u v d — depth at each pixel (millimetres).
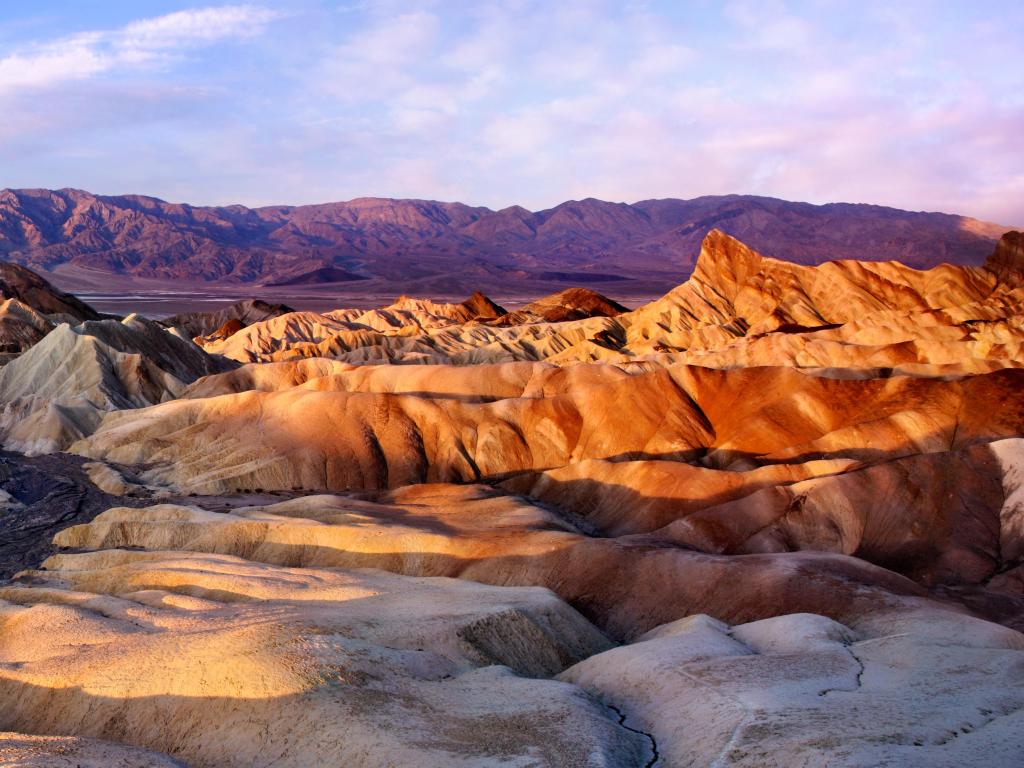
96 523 54156
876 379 71688
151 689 28000
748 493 57250
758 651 32344
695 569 42719
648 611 41750
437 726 24562
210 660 28453
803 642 31547
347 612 34562
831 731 21812
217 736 25781
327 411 73438
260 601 38438
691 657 29500
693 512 56938
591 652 36062
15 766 22906
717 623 35500
